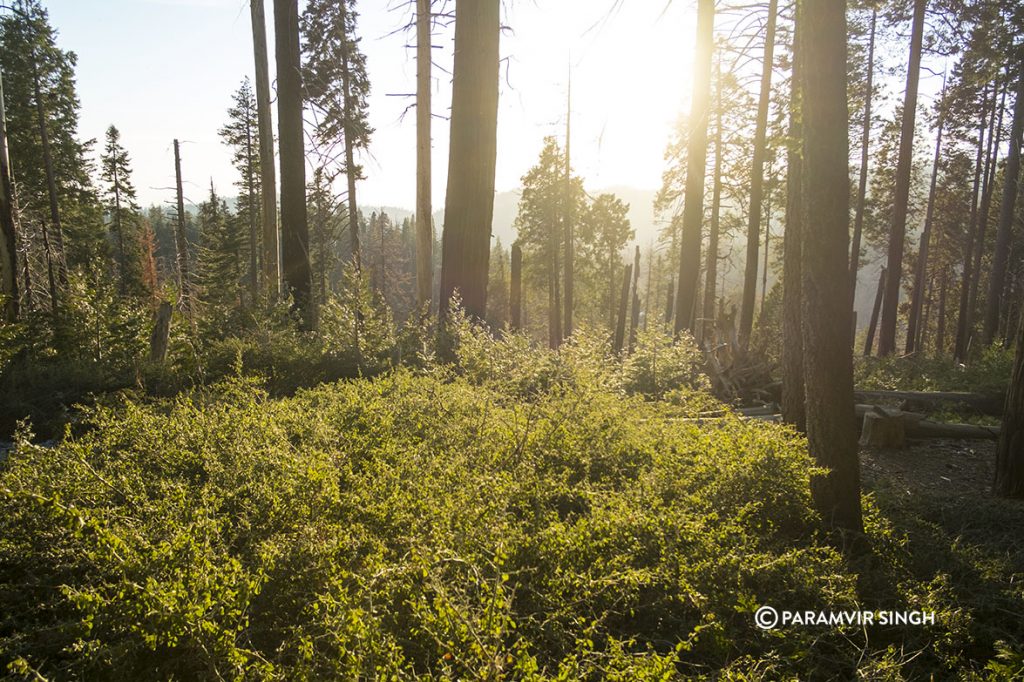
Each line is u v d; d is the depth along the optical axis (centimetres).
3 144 1116
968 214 3234
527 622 282
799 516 437
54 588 291
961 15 1716
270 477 387
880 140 2591
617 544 345
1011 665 288
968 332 2880
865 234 3038
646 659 245
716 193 2059
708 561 331
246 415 512
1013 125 2133
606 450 510
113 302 1005
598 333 962
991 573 394
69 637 263
